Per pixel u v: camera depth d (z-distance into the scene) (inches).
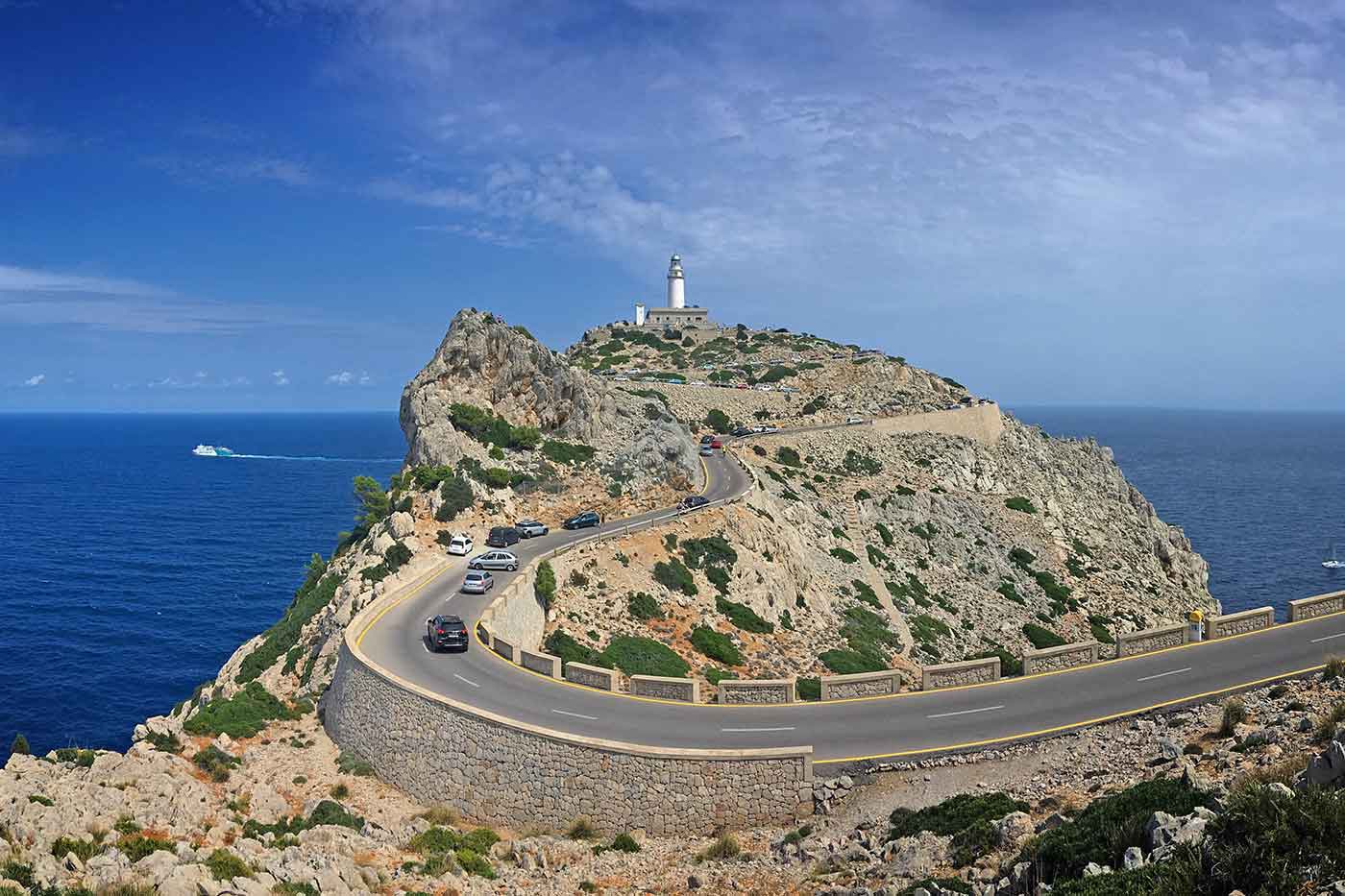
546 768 1061.1
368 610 1653.5
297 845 842.8
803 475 3476.9
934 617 2812.5
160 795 874.8
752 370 4904.0
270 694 1486.2
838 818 970.7
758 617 2121.1
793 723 1172.5
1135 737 1043.9
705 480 2915.8
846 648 2151.8
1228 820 562.6
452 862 861.8
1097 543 3912.4
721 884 826.8
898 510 3408.0
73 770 874.1
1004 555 3425.2
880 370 4872.0
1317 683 1101.1
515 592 1670.8
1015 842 757.3
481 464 2532.0
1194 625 1454.2
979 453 4175.7
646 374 4751.5
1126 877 569.3
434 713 1154.0
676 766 1024.9
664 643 1851.6
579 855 940.6
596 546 2103.8
